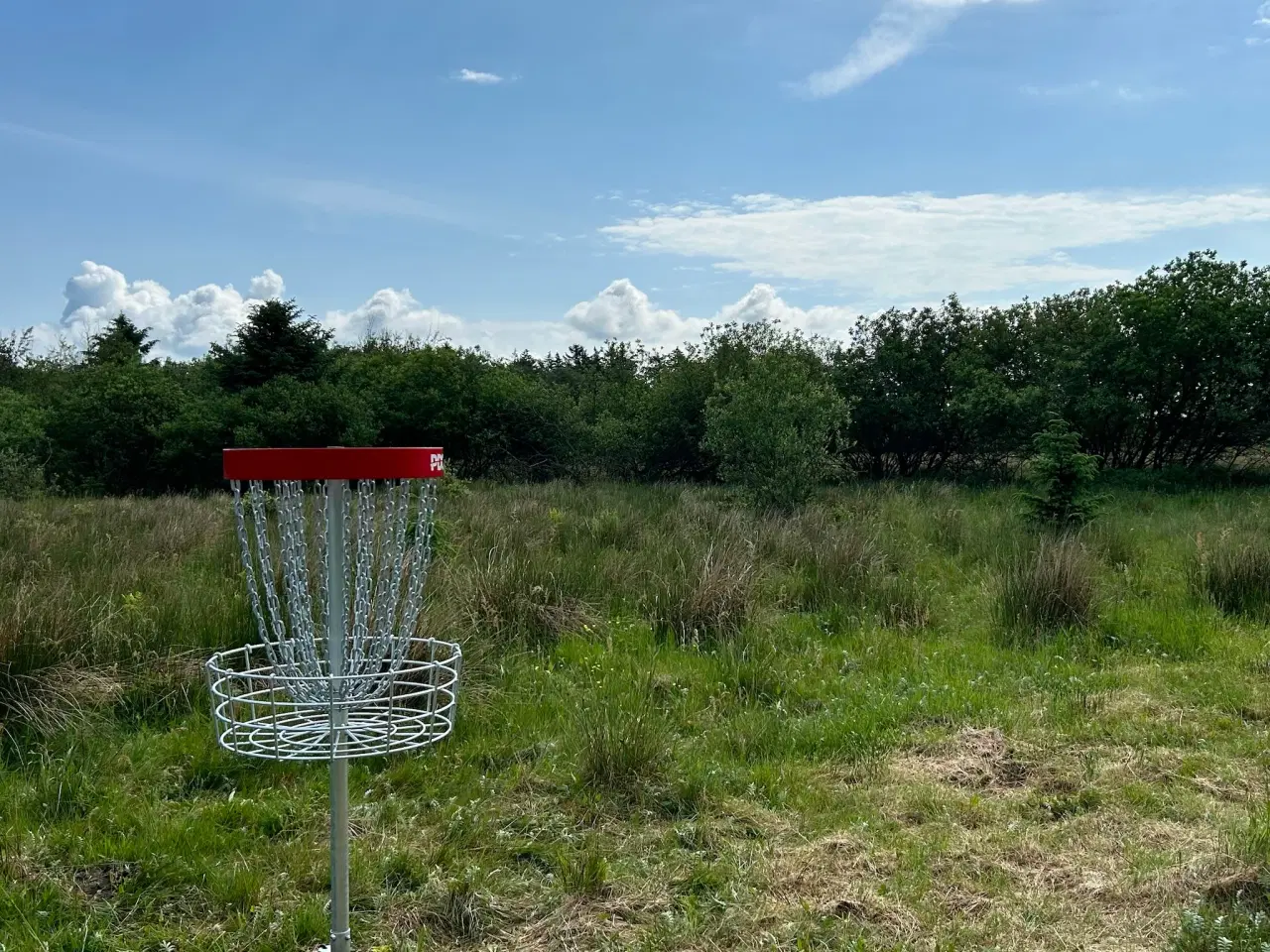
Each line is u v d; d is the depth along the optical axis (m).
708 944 3.06
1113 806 4.04
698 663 6.05
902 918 3.20
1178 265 17.45
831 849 3.69
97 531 9.48
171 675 5.18
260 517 2.32
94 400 18.27
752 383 13.23
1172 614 7.02
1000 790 4.26
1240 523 10.84
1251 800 4.05
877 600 7.50
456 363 20.34
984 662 6.13
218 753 4.49
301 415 17.89
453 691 2.51
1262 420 17.27
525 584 6.91
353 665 2.41
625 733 4.44
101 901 3.30
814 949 3.04
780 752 4.73
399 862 3.56
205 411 18.20
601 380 24.31
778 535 9.43
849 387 20.20
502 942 3.14
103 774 4.30
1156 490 16.44
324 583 2.38
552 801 4.15
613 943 3.10
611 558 8.15
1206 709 5.20
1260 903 3.19
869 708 5.23
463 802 4.11
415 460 2.26
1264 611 7.10
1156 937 3.07
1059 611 6.91
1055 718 5.07
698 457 19.92
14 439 17.70
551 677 5.71
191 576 7.23
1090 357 17.61
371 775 4.39
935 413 19.62
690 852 3.71
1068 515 10.52
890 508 12.68
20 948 3.00
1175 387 17.25
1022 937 3.09
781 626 6.89
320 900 3.29
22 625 4.88
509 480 19.55
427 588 6.33
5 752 4.44
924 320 20.36
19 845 3.59
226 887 3.38
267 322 23.72
